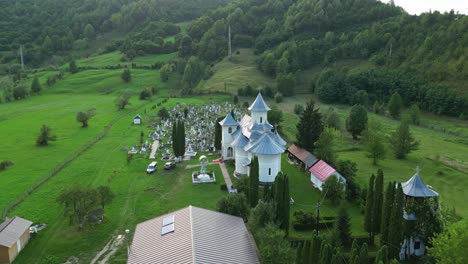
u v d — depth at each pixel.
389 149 109.44
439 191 79.62
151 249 43.34
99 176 86.06
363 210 67.88
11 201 71.81
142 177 85.38
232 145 86.25
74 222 61.22
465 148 115.38
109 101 189.50
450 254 41.94
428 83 181.38
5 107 173.12
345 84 196.12
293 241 56.09
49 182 81.88
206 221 47.59
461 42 193.62
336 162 82.31
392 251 51.28
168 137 122.31
